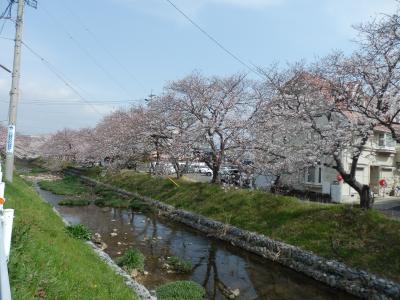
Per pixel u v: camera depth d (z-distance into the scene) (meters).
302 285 12.83
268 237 16.23
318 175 27.14
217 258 15.65
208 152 25.52
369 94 14.36
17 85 18.30
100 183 41.03
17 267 5.05
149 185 31.92
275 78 21.30
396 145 31.72
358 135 14.52
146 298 8.63
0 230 3.97
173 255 15.88
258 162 21.08
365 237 13.40
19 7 18.47
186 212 22.73
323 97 15.61
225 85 25.44
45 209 15.18
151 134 28.23
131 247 16.84
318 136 16.12
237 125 23.34
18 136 97.19
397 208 22.44
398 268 11.50
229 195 21.78
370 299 11.19
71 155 63.59
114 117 46.25
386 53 13.73
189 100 25.92
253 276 13.62
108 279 8.16
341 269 12.46
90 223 21.89
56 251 7.60
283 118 17.73
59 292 5.29
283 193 25.06
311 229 15.22
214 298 11.59
